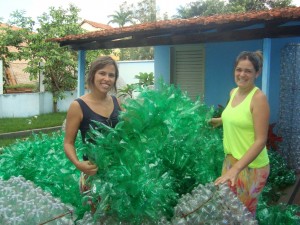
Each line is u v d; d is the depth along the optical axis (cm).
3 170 417
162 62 981
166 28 662
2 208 256
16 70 2256
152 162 282
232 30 623
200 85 916
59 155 425
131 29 722
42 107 1664
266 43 576
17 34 1617
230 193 263
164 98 293
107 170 254
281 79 702
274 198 532
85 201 292
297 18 525
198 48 908
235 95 323
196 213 256
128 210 261
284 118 698
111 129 253
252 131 303
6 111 1523
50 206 264
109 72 289
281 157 650
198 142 325
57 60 1647
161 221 268
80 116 284
